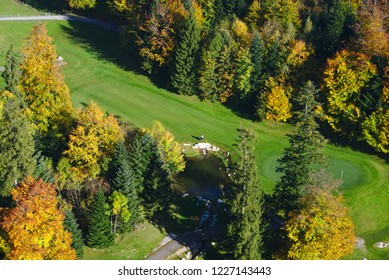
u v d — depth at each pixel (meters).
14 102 75.38
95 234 71.94
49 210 58.97
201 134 107.31
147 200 79.12
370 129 99.88
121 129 88.88
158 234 77.94
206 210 84.94
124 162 74.50
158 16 119.94
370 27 103.75
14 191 59.00
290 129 110.12
